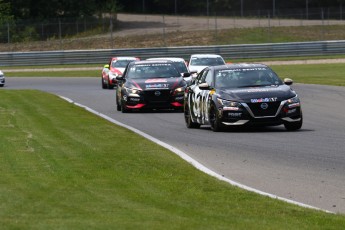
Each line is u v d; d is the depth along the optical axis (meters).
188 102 60.59
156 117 70.62
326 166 38.41
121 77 78.81
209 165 39.47
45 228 22.81
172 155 41.06
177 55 171.88
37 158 38.62
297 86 106.31
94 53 175.25
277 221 24.66
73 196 28.34
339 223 24.52
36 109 74.31
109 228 22.86
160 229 22.75
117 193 29.22
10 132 51.16
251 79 57.66
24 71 164.62
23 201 27.17
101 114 71.50
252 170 37.69
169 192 29.80
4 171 34.38
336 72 134.25
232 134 54.03
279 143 48.00
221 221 24.23
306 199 30.33
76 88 116.69
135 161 38.41
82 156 39.75
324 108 75.00
